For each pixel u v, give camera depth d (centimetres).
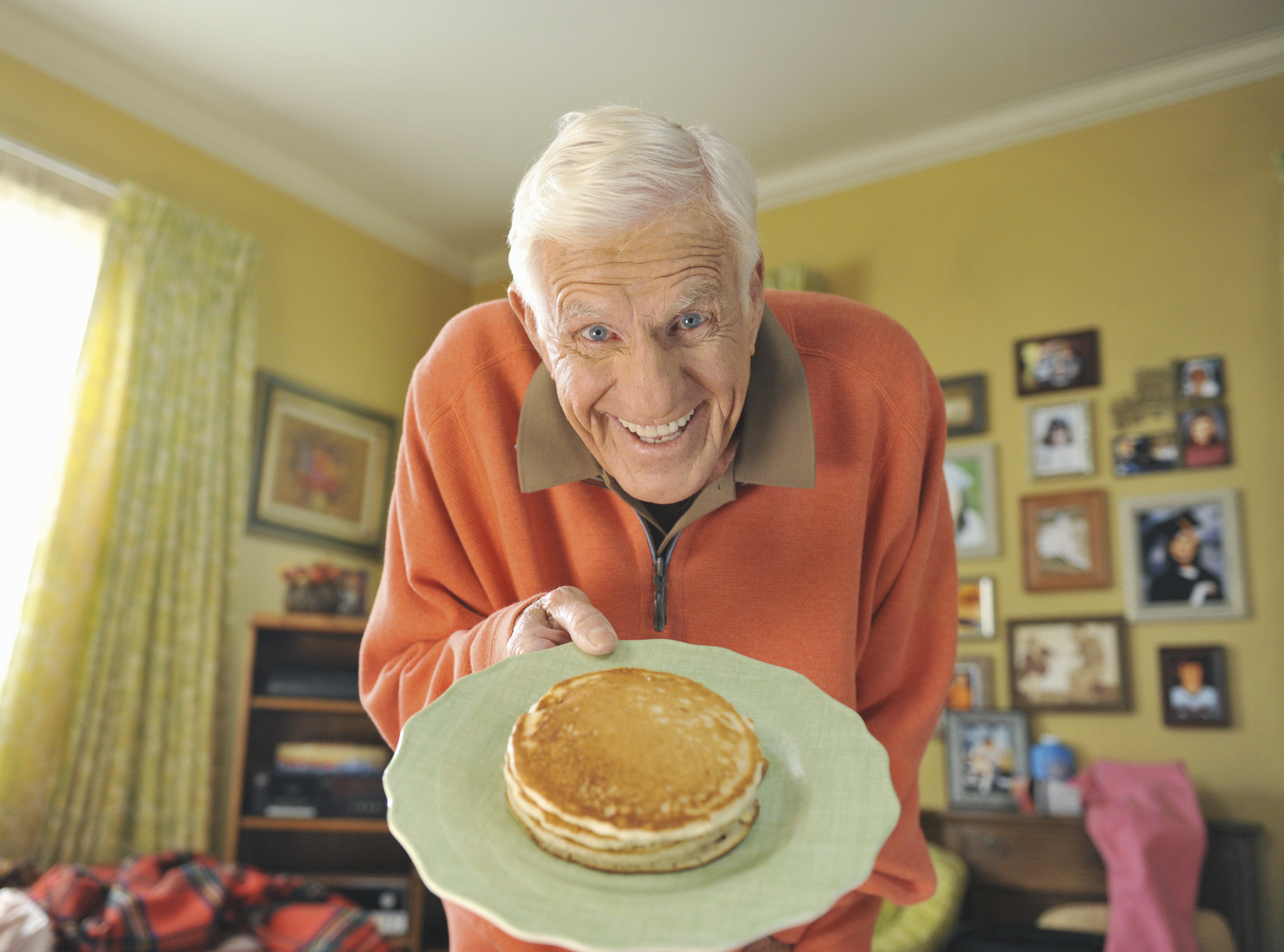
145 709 348
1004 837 325
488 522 108
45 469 348
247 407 396
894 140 423
